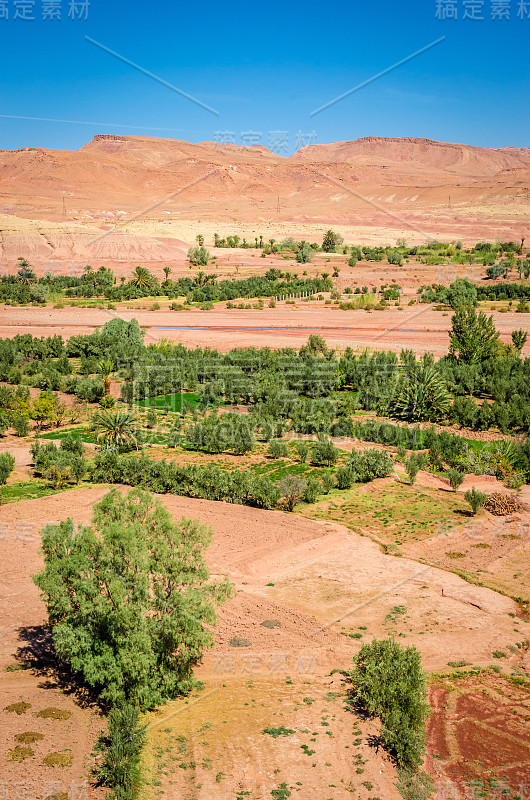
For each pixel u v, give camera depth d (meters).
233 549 30.97
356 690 19.80
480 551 31.64
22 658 21.56
